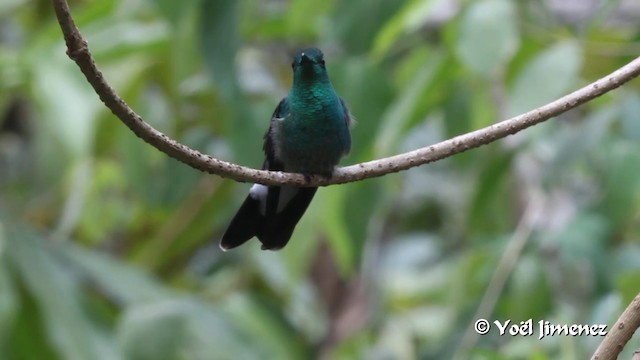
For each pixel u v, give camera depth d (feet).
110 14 37.45
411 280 47.21
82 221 45.16
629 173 33.09
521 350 27.61
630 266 33.50
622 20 43.96
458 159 39.17
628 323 18.31
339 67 33.22
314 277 47.62
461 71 33.60
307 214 33.32
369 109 33.04
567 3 43.78
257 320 39.01
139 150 40.55
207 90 40.37
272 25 39.22
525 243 33.83
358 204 33.17
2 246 33.40
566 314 31.78
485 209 36.24
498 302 34.09
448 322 35.96
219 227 45.60
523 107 30.71
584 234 33.58
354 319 46.47
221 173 19.21
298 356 39.70
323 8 36.06
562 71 30.71
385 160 20.86
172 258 43.29
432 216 51.72
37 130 40.37
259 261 40.14
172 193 41.70
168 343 34.45
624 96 34.86
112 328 35.68
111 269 36.76
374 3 33.04
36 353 35.09
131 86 39.88
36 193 46.80
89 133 34.68
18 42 50.47
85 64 16.97
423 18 33.45
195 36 33.58
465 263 35.76
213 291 42.22
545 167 34.22
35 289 34.12
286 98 23.62
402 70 37.55
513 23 30.14
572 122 40.01
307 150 23.17
